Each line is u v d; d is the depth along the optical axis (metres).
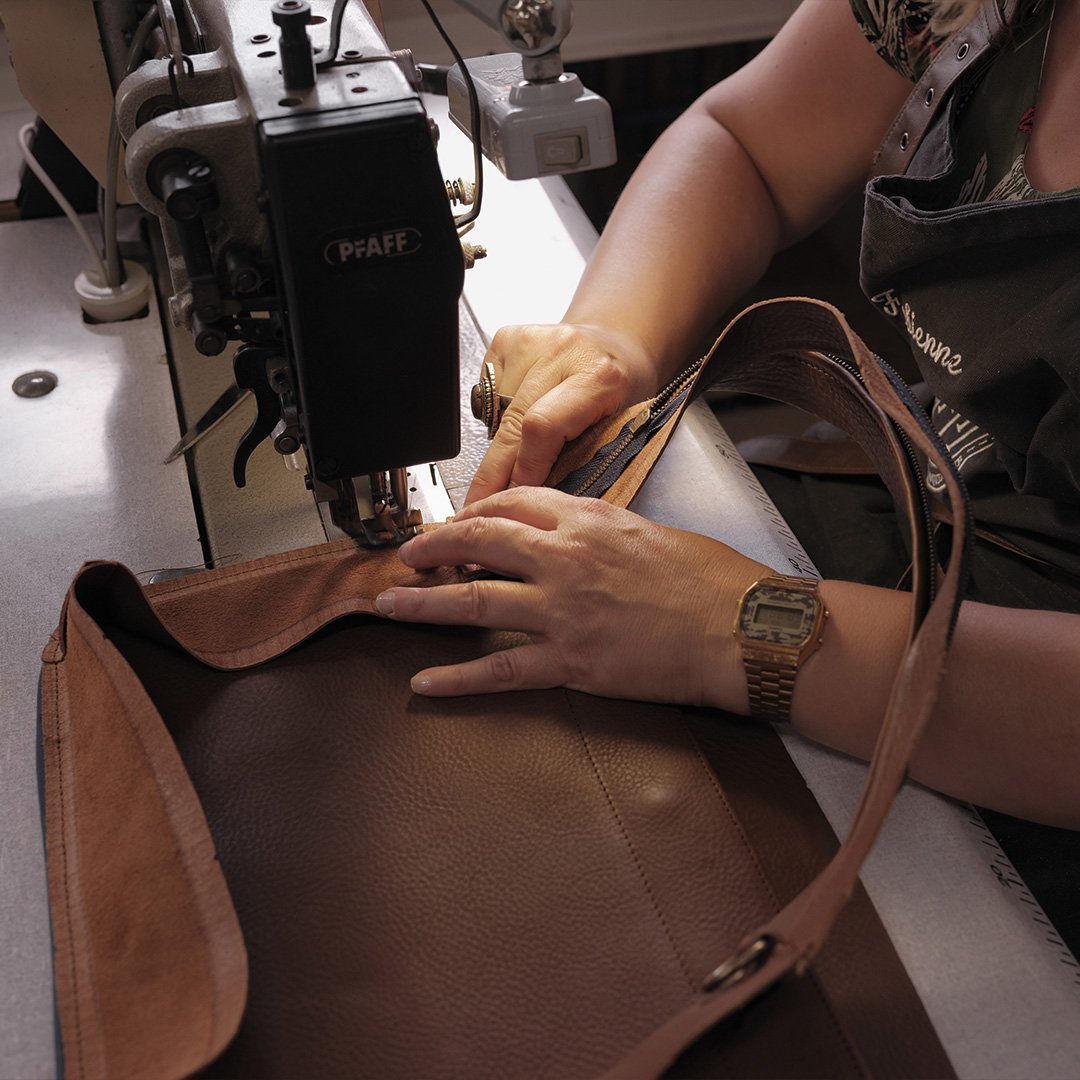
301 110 0.55
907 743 0.46
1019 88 0.79
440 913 0.55
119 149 0.94
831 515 0.99
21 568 0.78
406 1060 0.50
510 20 0.55
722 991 0.44
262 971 0.53
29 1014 0.55
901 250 0.80
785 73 1.03
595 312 0.90
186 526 0.82
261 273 0.62
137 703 0.58
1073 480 0.75
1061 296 0.71
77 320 1.02
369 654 0.68
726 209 1.01
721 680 0.64
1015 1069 0.53
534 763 0.62
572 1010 0.52
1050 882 0.79
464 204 0.68
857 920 0.57
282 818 0.59
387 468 0.68
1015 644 0.62
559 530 0.69
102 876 0.55
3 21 0.88
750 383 0.80
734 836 0.58
